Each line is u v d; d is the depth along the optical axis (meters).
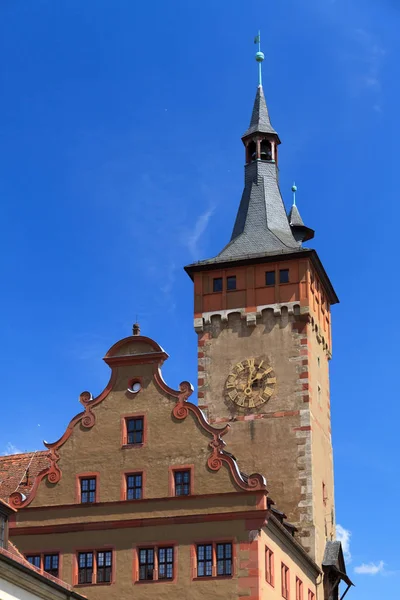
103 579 53.91
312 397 68.25
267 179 76.38
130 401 56.72
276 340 68.81
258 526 52.59
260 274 70.25
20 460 62.69
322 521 67.38
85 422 56.94
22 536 55.41
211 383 69.06
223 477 54.00
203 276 71.31
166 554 53.56
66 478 56.09
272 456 66.50
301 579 60.78
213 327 70.25
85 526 54.81
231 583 52.09
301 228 80.25
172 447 55.31
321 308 73.69
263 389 68.00
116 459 55.88
